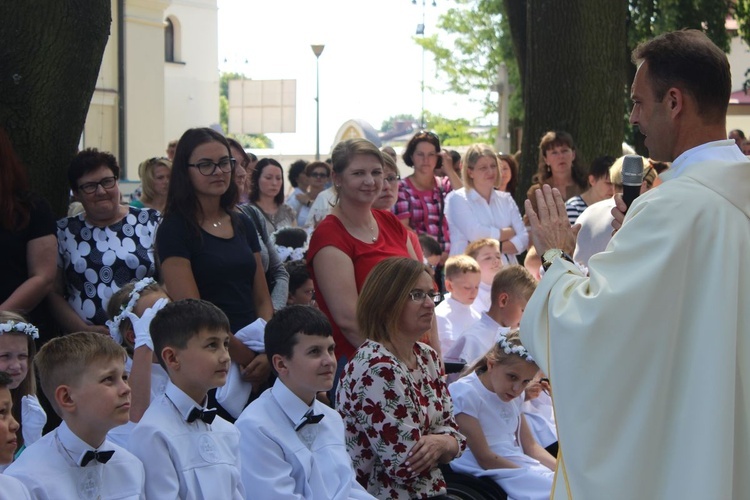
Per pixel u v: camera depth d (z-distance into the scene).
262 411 3.79
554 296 2.71
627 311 2.54
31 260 4.54
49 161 4.97
